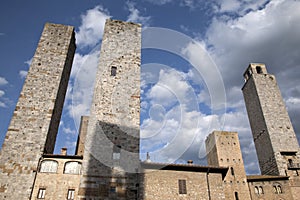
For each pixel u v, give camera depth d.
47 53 25.16
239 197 32.97
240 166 35.88
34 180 18.22
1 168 18.23
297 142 39.38
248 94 47.56
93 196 16.34
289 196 31.83
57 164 19.36
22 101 21.77
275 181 33.31
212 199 21.77
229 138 38.66
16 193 17.41
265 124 40.84
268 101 43.22
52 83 23.38
